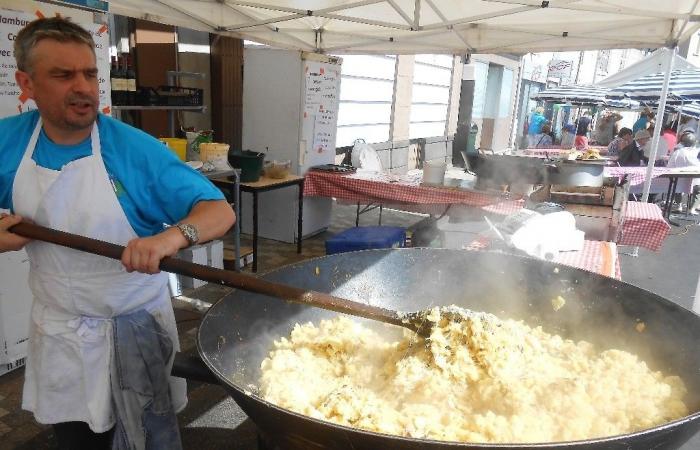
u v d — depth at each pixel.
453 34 4.88
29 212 1.42
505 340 1.53
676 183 7.15
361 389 1.49
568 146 11.10
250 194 5.39
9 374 2.75
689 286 4.70
